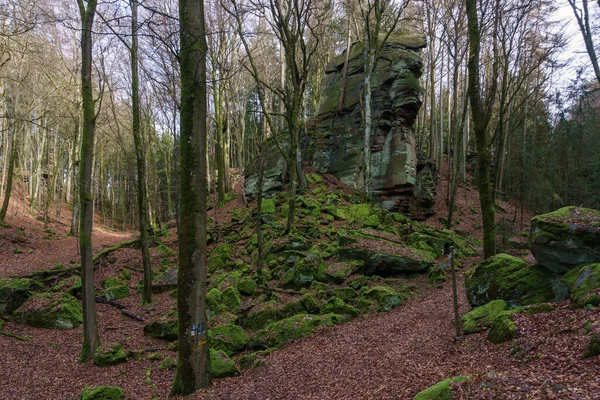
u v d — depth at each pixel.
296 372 8.33
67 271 17.56
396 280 14.85
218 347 10.47
